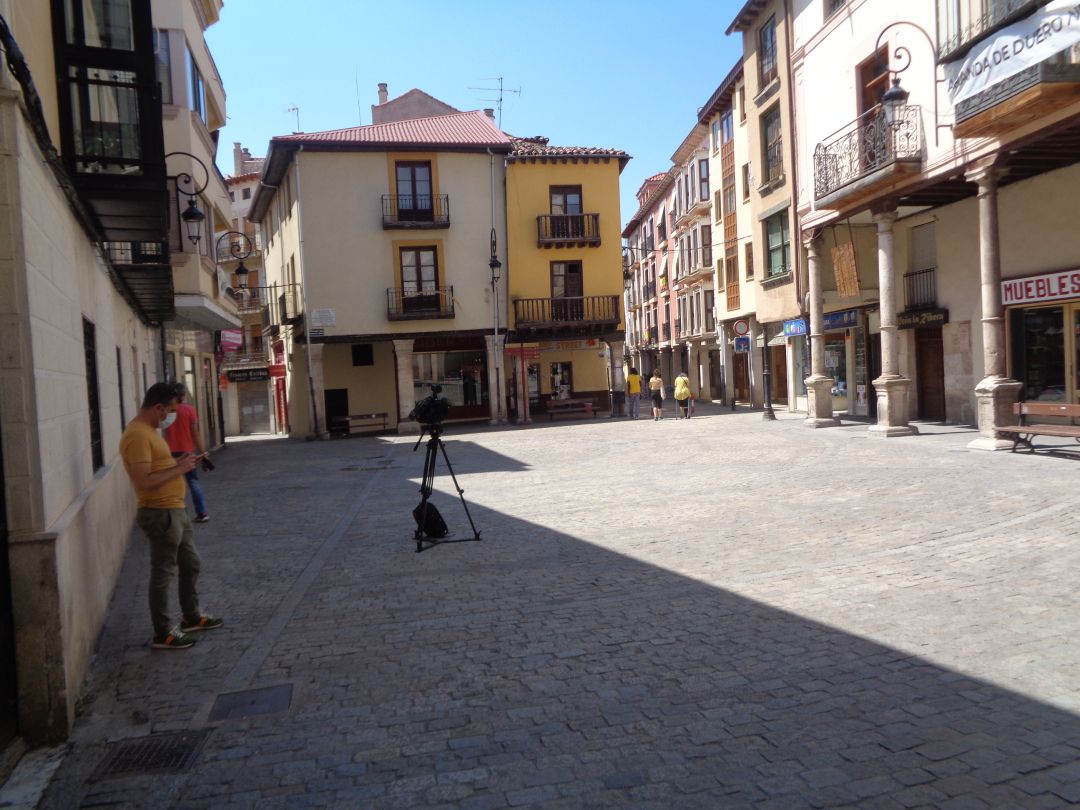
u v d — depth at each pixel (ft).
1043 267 48.49
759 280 83.66
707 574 21.36
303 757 12.10
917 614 16.98
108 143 22.40
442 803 10.55
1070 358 47.78
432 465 27.81
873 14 53.36
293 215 97.60
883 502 29.99
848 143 54.95
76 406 17.98
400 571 23.76
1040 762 10.73
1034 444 43.24
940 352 62.69
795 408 87.40
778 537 25.39
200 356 83.87
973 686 13.21
